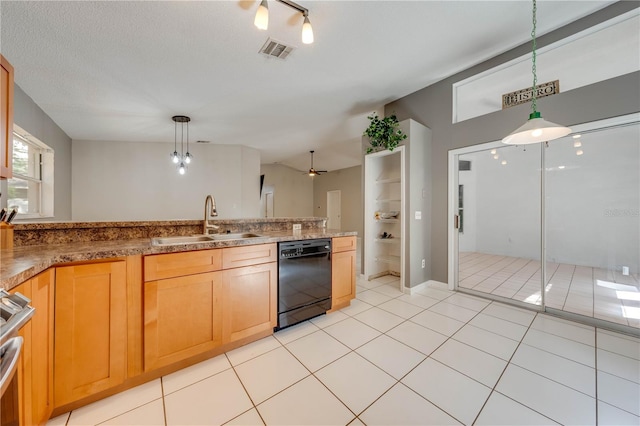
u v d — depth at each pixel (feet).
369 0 6.05
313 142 19.44
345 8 6.27
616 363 5.72
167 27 6.68
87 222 6.13
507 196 10.27
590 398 4.66
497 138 9.32
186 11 6.15
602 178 7.91
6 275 2.90
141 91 10.21
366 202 12.68
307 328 7.49
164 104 11.53
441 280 11.10
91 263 4.42
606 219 7.92
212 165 19.70
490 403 4.57
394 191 13.30
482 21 7.07
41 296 3.75
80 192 16.87
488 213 10.95
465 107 10.42
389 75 9.77
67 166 15.80
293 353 6.19
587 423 4.11
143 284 4.94
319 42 7.55
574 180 8.39
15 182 11.10
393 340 6.80
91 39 7.05
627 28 7.11
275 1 5.90
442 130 10.80
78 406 4.43
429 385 5.06
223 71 8.94
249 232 8.67
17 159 11.03
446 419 4.22
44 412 3.86
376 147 11.84
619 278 7.78
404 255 10.64
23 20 6.23
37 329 3.63
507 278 10.34
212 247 5.78
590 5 6.90
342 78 9.75
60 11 5.98
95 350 4.45
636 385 4.99
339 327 7.55
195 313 5.56
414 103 11.63
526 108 8.66
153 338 5.03
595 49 7.64
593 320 7.64
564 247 8.60
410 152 10.44
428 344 6.59
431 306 9.14
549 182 8.85
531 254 9.62
